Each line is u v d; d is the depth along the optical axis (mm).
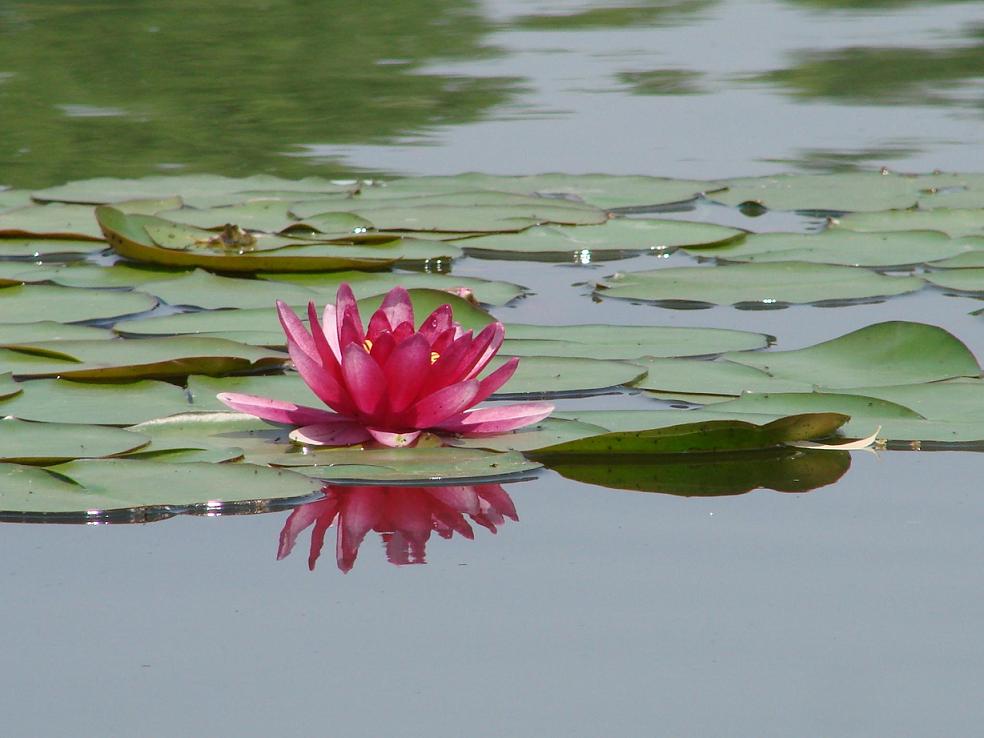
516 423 4555
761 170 10562
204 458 4211
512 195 9398
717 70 15562
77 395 4855
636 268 7613
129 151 11312
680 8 21344
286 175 10312
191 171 10484
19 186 9797
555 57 16484
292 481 3998
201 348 5422
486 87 14477
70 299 6461
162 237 7852
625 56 16484
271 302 6500
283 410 4555
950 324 6105
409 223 8555
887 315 6344
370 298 5949
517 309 6547
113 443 4301
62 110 13039
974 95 14000
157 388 4961
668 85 14602
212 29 17969
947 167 10531
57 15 18766
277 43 17141
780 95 14062
